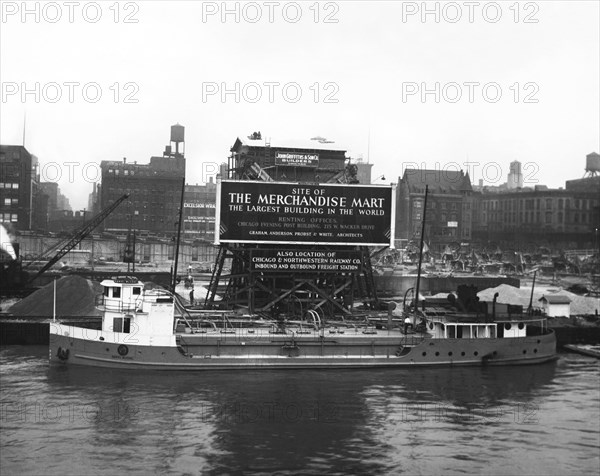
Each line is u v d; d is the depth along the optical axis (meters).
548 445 46.97
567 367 70.06
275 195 76.75
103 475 40.88
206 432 48.03
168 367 63.94
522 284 148.75
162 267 156.38
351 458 44.06
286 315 78.06
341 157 119.12
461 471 42.50
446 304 78.75
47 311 87.69
